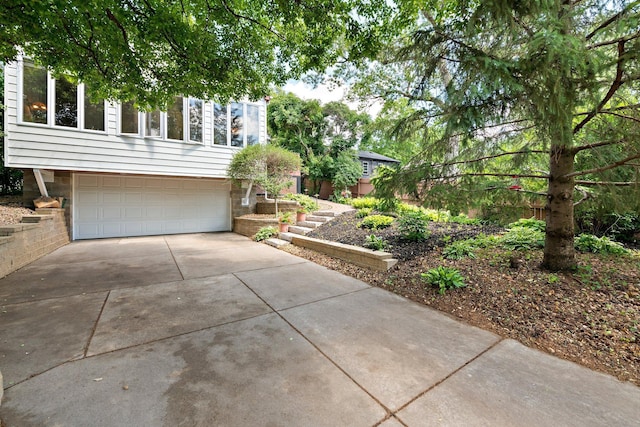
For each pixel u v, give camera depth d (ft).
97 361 6.97
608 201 10.73
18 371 6.49
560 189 10.97
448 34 9.15
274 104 55.21
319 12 11.80
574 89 7.70
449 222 21.36
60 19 10.03
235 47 14.25
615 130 9.29
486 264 12.89
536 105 7.76
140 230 29.04
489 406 5.49
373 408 5.45
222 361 7.03
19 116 20.34
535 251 13.35
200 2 11.95
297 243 22.13
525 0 7.24
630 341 7.34
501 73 7.59
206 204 32.76
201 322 9.29
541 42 6.96
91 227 26.55
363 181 59.31
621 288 9.52
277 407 5.46
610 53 8.29
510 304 9.82
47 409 5.32
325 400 5.66
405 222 18.01
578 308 8.90
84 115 22.76
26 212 21.38
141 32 11.51
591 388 6.00
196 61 13.26
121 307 10.46
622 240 14.99
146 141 25.52
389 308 10.57
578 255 12.48
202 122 28.37
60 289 12.41
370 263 15.34
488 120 9.14
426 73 10.52
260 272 15.53
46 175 23.59
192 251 21.35
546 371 6.64
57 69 13.53
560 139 8.43
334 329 8.84
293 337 8.32
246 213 34.35
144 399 5.64
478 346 7.80
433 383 6.21
